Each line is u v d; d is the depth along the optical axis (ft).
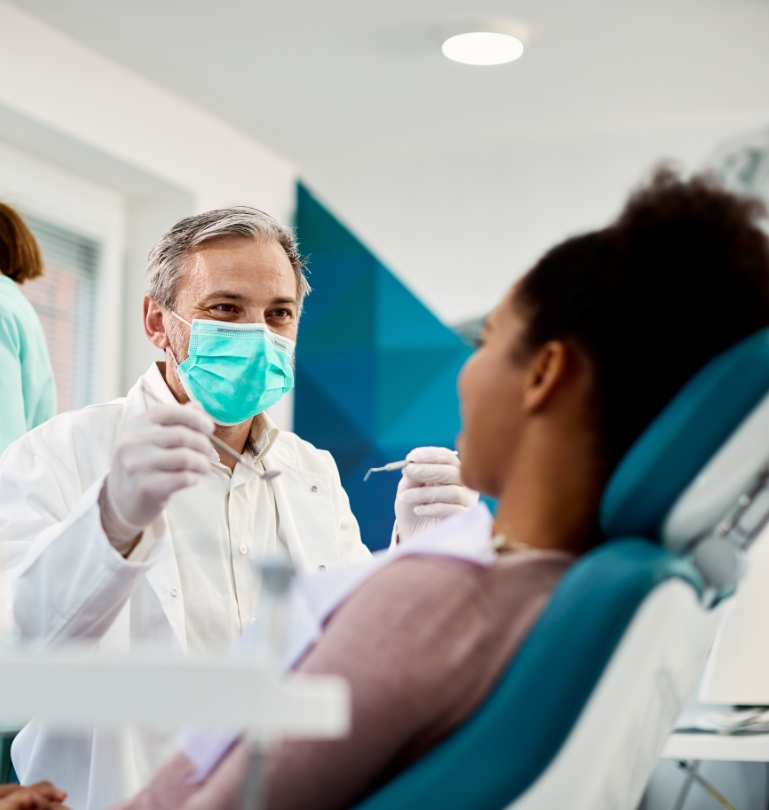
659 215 2.69
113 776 5.05
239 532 5.95
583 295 2.68
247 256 6.06
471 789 2.24
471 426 2.89
